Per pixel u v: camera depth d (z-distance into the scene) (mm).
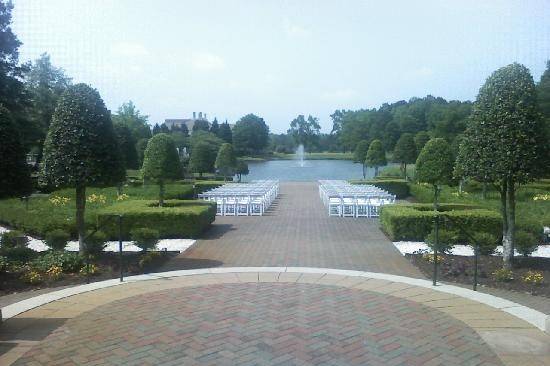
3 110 8945
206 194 19531
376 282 8547
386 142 68188
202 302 7289
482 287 8266
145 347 5473
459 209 14898
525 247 9828
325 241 12938
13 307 7070
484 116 9156
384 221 14344
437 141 16172
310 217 18000
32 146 29641
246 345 5512
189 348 5434
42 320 6477
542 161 8938
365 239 13258
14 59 27469
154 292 7902
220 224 16359
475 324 6273
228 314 6668
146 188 26547
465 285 8406
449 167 15781
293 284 8406
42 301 7375
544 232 13055
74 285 8492
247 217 18172
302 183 37594
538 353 5324
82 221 10234
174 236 13578
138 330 6039
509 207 9383
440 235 10398
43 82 34906
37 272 8984
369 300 7391
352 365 4969
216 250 11781
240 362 5043
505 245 9461
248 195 18953
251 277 8945
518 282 8500
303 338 5730
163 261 10438
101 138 9977
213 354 5262
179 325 6215
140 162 44844
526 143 8812
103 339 5734
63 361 5090
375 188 22969
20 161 9031
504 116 8891
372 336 5805
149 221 13516
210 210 15383
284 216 18391
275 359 5117
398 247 12125
